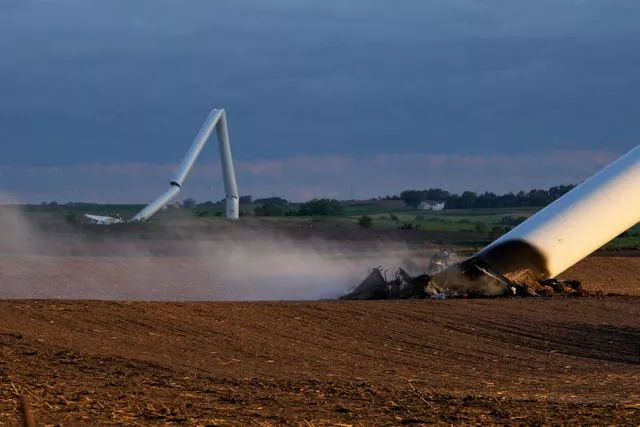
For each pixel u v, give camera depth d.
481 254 75.38
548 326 53.09
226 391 33.12
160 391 32.72
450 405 31.00
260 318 51.91
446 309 58.03
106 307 52.00
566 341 49.22
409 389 34.44
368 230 182.00
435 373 39.81
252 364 40.09
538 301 64.31
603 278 96.88
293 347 44.88
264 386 34.50
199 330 47.56
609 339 49.94
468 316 55.59
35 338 42.97
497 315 56.41
